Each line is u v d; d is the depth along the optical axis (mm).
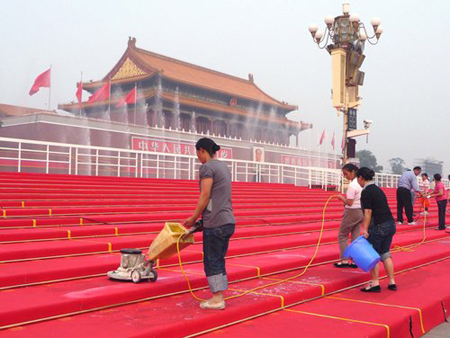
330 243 12398
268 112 79250
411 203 16766
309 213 17531
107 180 18141
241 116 74062
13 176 15672
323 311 6215
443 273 9422
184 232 5832
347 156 19562
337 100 19219
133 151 21000
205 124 71688
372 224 7594
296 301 6570
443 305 7082
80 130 43219
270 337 5043
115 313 5336
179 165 51062
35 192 13383
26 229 9320
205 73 75062
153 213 13141
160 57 69375
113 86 64625
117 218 11250
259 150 60000
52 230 9078
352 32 19125
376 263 7254
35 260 7312
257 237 11867
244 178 57250
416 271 9672
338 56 19156
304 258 9078
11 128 42906
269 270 8078
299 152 66250
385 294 7332
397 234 14891
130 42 64562
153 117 63250
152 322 4949
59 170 41594
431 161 153500
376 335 5297
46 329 4660
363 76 19844
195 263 8289
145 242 9062
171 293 6312
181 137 51750
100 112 64500
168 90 64938
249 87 81312
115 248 8516
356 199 8758
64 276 6449
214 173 5625
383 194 7633
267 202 18828
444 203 16469
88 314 5277
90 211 11969
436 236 14695
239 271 7449
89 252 8086
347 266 9000
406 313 6145
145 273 6273
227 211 5652
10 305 4957
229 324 5457
